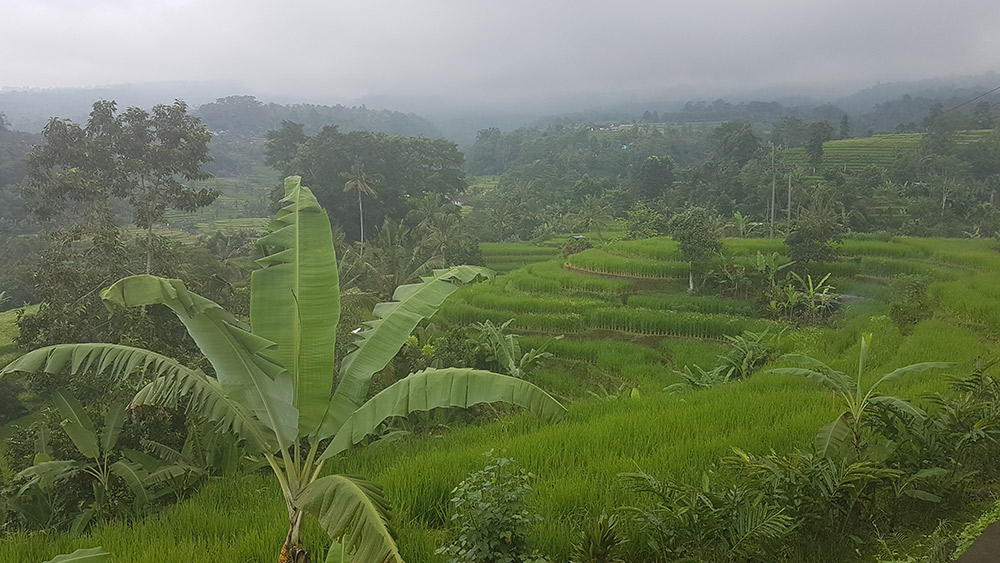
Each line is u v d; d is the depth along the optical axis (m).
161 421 9.62
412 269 36.19
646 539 6.07
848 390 7.81
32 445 10.92
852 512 6.58
